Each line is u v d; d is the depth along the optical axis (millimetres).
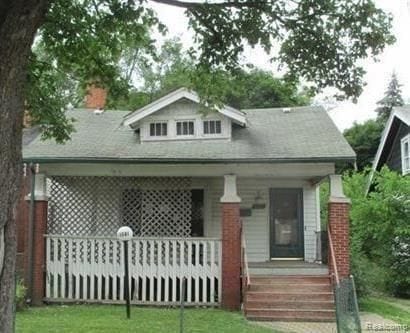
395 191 18656
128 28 9859
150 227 16594
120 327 10758
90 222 16359
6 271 5637
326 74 9211
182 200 16672
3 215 5570
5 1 5562
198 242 14641
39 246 14773
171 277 14633
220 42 9398
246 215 17938
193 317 12609
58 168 15289
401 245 18734
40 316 12305
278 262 16969
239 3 8578
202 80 10359
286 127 17438
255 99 30109
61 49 10203
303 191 17984
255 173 14844
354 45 8922
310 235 17797
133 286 14664
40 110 11062
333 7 8609
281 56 9312
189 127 16469
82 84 11469
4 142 5527
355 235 19406
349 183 24766
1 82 5516
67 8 9492
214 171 14930
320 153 14406
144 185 16719
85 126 18172
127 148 15805
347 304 8758
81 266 14938
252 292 13633
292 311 13047
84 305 14508
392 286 18469
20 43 5605
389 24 8711
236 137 16594
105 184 16578
